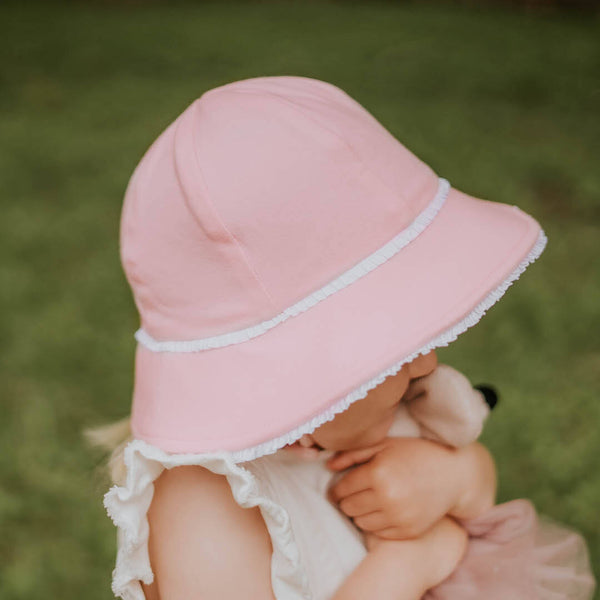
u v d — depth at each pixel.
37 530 2.86
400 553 1.40
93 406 3.53
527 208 5.11
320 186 1.22
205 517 1.24
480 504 1.52
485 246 1.29
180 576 1.24
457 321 1.21
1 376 3.75
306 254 1.21
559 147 6.11
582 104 7.20
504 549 1.54
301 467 1.44
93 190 5.81
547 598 1.56
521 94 7.53
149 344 1.32
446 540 1.49
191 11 11.85
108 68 8.99
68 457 3.19
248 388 1.19
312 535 1.38
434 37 9.69
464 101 7.35
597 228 4.82
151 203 1.28
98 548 2.75
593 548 2.54
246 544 1.23
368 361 1.16
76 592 2.62
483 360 3.61
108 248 4.94
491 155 5.96
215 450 1.17
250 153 1.23
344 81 8.08
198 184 1.22
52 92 8.20
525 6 11.39
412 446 1.46
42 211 5.50
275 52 9.34
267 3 12.38
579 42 9.20
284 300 1.21
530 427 3.10
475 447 1.55
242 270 1.21
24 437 3.32
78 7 12.20
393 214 1.26
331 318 1.20
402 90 7.74
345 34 10.02
